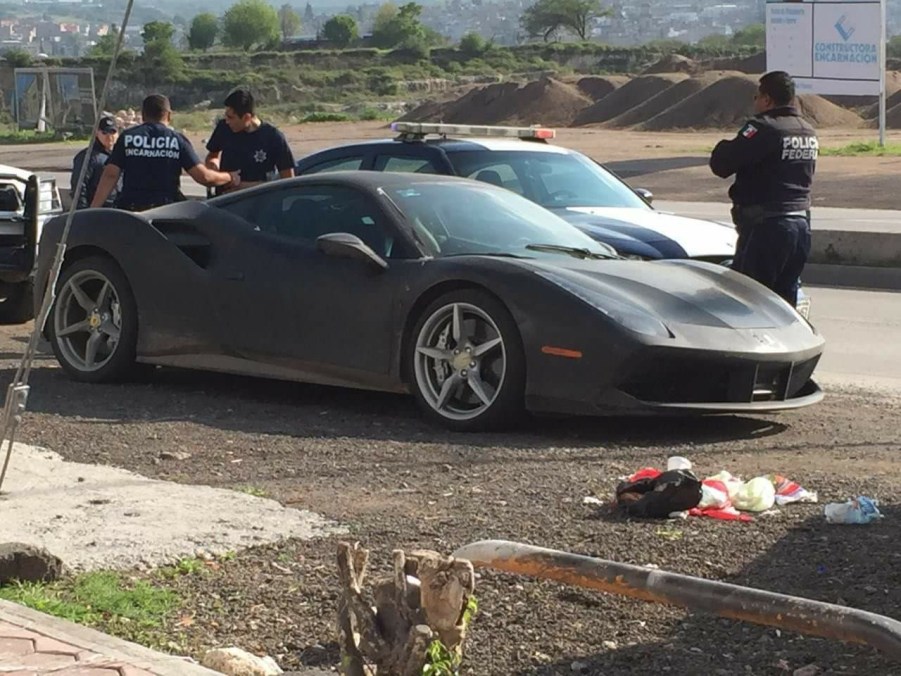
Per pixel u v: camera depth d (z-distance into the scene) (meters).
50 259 12.49
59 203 15.40
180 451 10.40
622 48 137.50
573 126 73.94
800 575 8.31
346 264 11.43
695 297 11.08
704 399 10.77
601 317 10.62
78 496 9.23
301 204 11.87
